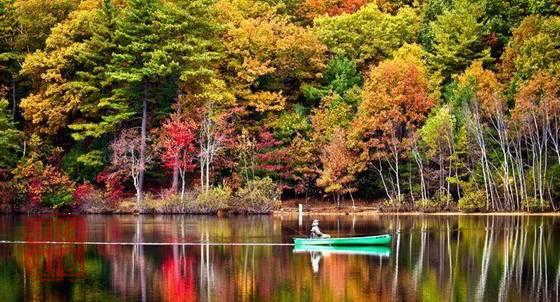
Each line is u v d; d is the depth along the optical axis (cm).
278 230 5850
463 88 7994
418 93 7944
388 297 3347
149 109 8081
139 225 6266
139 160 7650
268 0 9794
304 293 3428
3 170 7538
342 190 7812
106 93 8088
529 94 7556
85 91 7831
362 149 7844
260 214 7450
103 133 7888
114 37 7806
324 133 8075
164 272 3947
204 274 3884
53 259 4375
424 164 7875
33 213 7562
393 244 4991
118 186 7706
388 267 4091
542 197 7406
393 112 7762
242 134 7950
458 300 3284
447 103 8131
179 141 7419
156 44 7769
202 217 7156
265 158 7856
